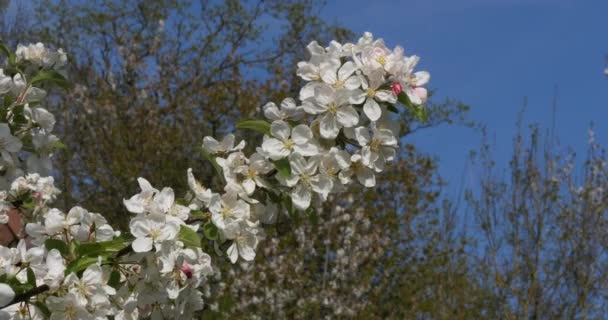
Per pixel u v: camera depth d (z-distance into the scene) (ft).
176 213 9.10
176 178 46.98
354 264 44.50
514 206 36.01
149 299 9.20
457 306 37.86
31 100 11.97
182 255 9.05
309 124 9.50
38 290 8.52
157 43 55.36
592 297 34.68
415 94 9.38
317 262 46.11
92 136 47.75
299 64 9.37
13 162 11.37
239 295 40.70
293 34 57.77
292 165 9.12
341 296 43.39
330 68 9.28
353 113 9.14
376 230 46.19
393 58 9.30
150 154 46.65
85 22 56.34
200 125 48.49
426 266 43.24
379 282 46.16
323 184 9.27
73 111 48.80
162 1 55.93
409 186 47.21
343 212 44.96
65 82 12.30
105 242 8.80
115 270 9.08
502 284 34.88
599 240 34.86
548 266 35.24
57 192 14.06
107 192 47.03
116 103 50.01
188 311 9.74
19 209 13.57
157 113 48.88
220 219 9.26
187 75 54.34
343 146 9.57
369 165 9.29
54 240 9.05
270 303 41.11
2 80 11.50
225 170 9.50
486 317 36.70
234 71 51.67
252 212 9.57
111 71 54.60
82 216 9.17
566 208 35.53
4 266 8.61
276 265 42.14
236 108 48.14
